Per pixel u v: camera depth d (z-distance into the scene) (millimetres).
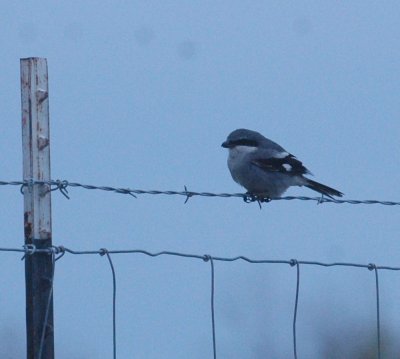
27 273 10836
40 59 10984
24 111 11000
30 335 10812
